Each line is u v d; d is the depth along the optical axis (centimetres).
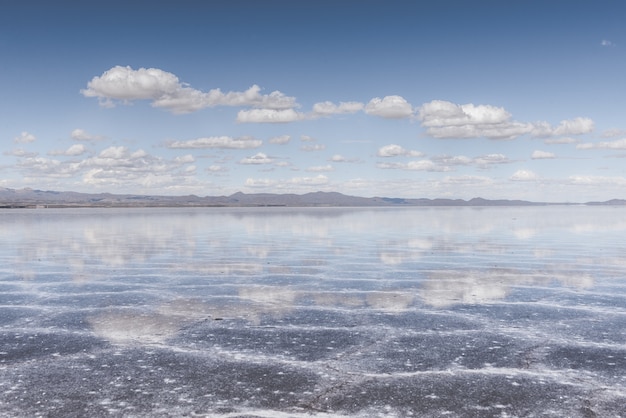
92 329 970
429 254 2223
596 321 1032
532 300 1238
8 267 1816
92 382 700
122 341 891
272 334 934
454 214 9694
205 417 595
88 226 4738
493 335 930
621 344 875
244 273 1662
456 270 1733
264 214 9781
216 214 9800
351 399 646
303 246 2605
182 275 1620
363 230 4019
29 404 630
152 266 1831
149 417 594
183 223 5375
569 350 843
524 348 852
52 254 2233
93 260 2011
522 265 1859
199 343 879
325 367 760
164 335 929
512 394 662
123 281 1508
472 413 606
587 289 1384
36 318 1055
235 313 1100
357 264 1884
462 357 806
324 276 1600
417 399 646
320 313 1102
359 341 891
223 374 730
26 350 840
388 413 606
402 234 3522
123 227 4531
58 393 663
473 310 1131
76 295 1296
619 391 672
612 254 2223
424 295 1301
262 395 657
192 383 696
